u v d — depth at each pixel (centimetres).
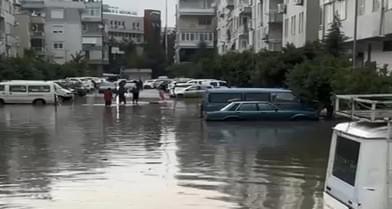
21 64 6662
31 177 1636
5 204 1321
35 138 2564
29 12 10981
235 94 3578
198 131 2861
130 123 3297
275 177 1638
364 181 736
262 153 2086
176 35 12169
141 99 6081
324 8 4478
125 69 12481
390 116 746
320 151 2142
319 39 4334
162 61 13088
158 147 2247
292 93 3528
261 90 3591
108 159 1944
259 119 3444
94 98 6494
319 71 3381
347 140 793
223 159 1952
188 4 11112
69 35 11319
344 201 785
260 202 1338
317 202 1335
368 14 3488
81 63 10300
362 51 3984
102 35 12594
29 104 5259
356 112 804
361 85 2580
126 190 1463
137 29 16075
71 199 1368
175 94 6222
